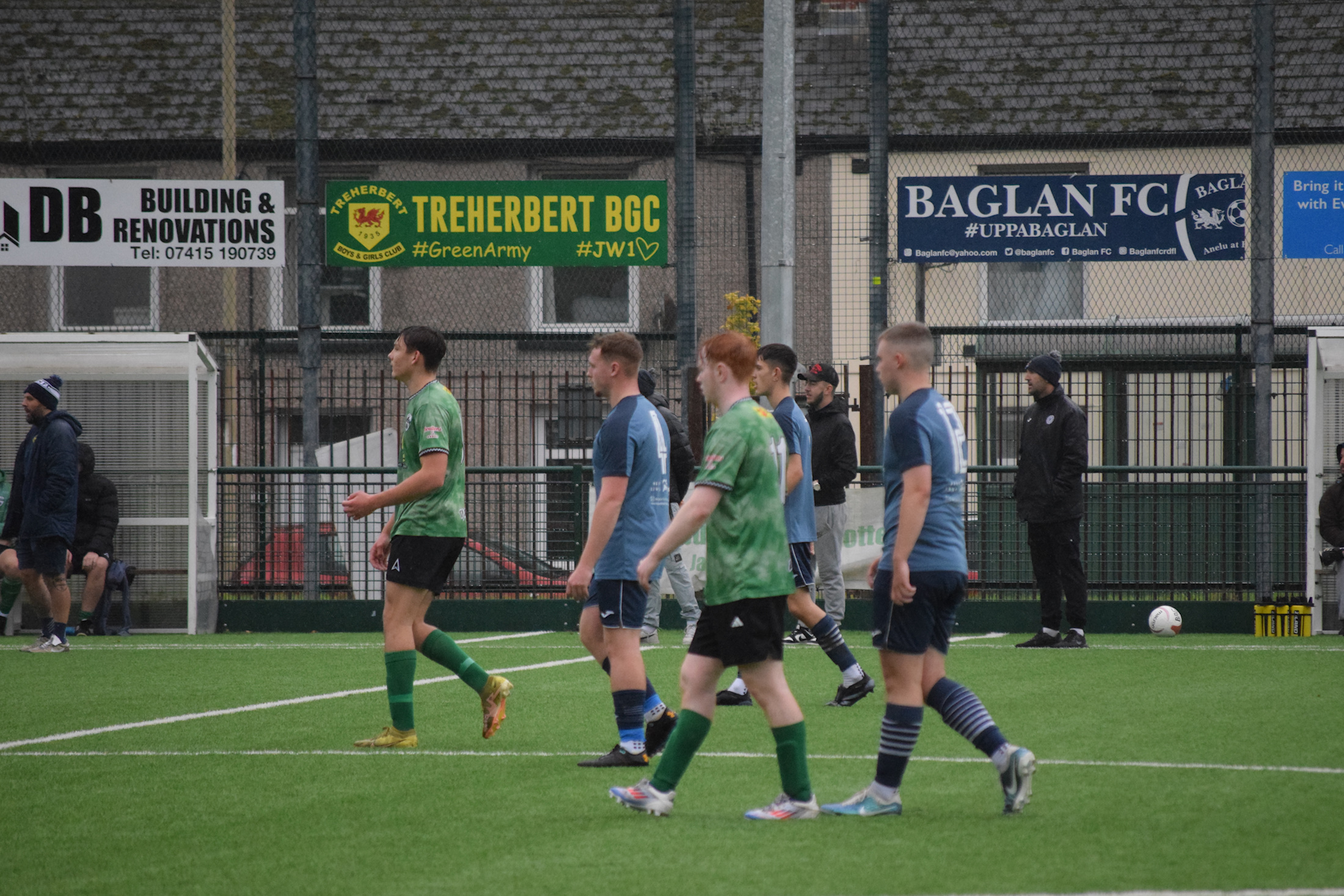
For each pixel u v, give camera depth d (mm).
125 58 67438
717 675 19031
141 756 24328
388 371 63281
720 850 17000
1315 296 61188
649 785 19094
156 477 47812
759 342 60375
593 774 22438
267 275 65500
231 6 67750
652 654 40438
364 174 65812
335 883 15781
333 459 52438
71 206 49688
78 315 66125
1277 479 47750
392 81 65812
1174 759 23141
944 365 58156
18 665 38219
